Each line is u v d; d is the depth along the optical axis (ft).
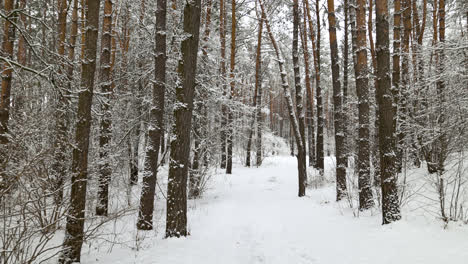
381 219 20.89
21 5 33.35
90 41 16.60
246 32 71.36
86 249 18.45
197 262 15.90
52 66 15.33
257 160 73.56
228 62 55.57
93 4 16.72
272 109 134.72
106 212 26.35
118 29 45.03
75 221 15.57
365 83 26.71
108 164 26.96
